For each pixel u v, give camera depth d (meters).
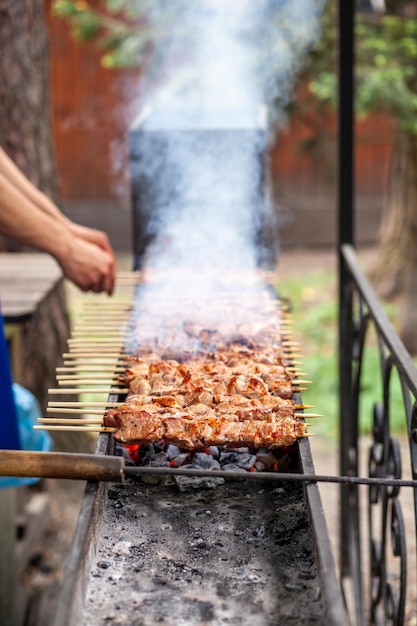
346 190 3.76
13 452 1.82
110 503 2.03
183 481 2.09
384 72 6.67
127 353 2.70
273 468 2.18
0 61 4.84
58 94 10.62
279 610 1.62
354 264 3.39
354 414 3.39
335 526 4.60
